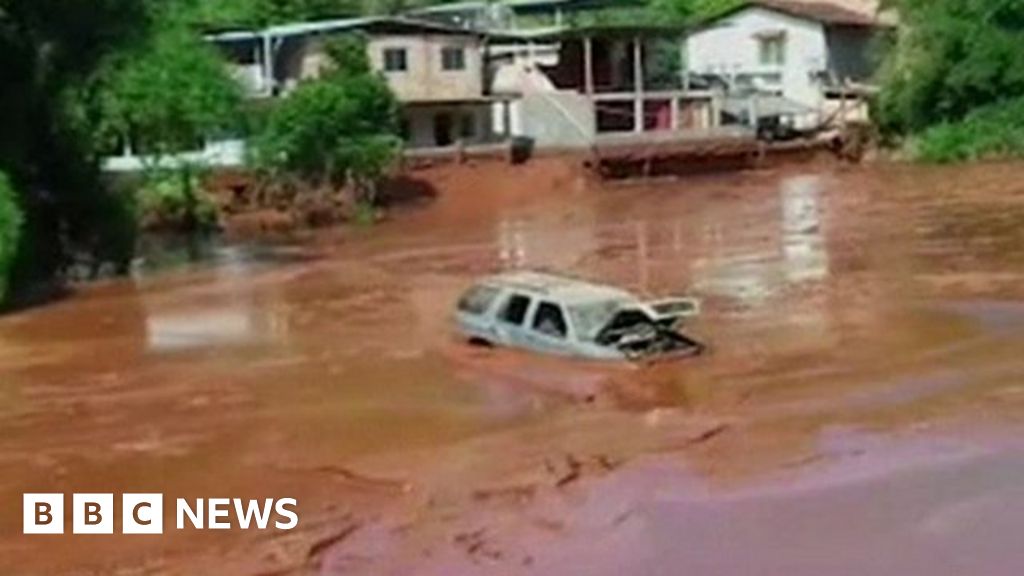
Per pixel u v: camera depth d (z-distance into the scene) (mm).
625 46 73875
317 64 65000
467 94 69938
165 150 56156
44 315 37906
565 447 22984
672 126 74312
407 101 67688
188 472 22656
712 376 26938
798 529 18641
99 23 44375
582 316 28531
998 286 35062
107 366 30969
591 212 56594
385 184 61094
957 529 18281
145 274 44906
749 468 21312
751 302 34344
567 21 86812
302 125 58469
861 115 76625
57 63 44344
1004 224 46625
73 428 25766
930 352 28094
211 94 55844
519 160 67188
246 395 27625
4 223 39656
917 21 73688
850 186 61375
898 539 18062
